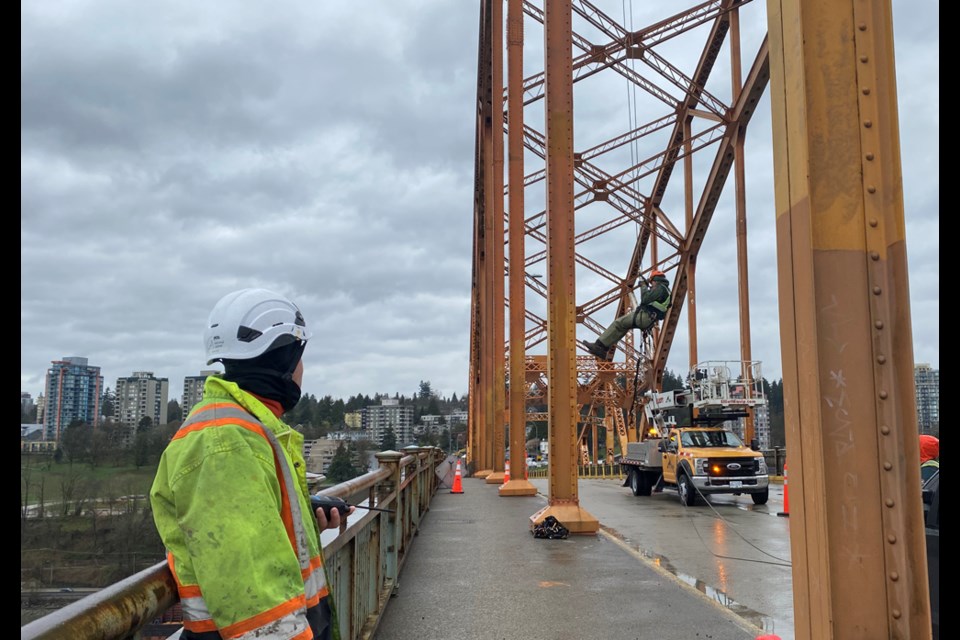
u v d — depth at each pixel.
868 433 2.93
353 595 4.64
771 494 22.17
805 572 3.08
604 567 8.50
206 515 1.76
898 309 2.98
